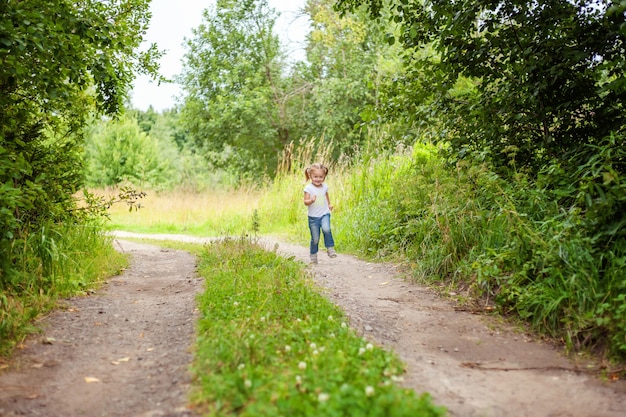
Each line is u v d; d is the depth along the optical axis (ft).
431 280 22.33
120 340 15.56
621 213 16.28
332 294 19.84
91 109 32.37
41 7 18.90
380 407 8.30
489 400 10.89
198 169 170.09
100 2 25.52
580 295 15.19
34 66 20.35
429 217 25.18
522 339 15.38
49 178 25.29
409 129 28.09
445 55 23.62
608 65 20.04
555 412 10.39
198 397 10.39
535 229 18.69
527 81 21.86
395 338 15.25
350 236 33.91
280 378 10.26
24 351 14.23
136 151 133.80
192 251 35.86
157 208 67.10
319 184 28.04
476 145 25.23
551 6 21.09
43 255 20.95
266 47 90.07
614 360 13.15
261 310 15.56
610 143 18.08
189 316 17.38
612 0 14.75
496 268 18.39
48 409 10.62
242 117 87.61
